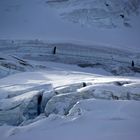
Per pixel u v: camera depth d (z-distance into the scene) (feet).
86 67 152.05
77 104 40.91
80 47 188.55
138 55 190.49
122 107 37.83
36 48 179.73
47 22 249.55
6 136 34.09
